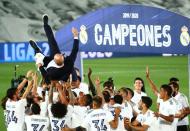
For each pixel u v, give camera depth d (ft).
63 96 73.77
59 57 74.23
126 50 94.53
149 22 94.99
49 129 74.08
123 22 94.12
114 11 93.76
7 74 182.29
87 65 201.16
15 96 77.87
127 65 203.00
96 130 72.08
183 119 87.92
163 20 95.61
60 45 93.04
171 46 96.17
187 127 88.74
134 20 94.43
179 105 81.05
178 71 194.18
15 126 77.20
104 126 72.28
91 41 93.30
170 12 95.71
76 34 77.41
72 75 89.30
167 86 79.25
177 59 219.20
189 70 103.71
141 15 94.68
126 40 94.32
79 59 98.84
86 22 93.30
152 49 95.45
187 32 96.63
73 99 76.84
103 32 93.61
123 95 82.38
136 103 88.28
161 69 197.36
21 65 195.52
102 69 193.88
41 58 76.74
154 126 77.61
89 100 77.36
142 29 94.79
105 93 79.20
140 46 94.89
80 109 76.95
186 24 96.53
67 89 76.64
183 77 183.11
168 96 79.20
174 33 96.17
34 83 80.64
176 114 79.36
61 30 93.30
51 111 71.92
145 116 76.28
